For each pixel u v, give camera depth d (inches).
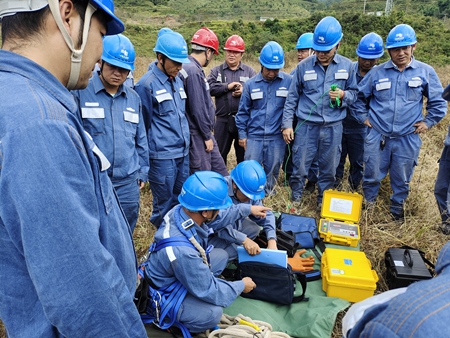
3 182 29.2
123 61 100.1
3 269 33.6
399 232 144.4
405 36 134.1
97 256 32.0
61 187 29.8
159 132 130.5
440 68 522.6
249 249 104.7
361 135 171.6
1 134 29.5
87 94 102.5
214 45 152.9
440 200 143.9
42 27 32.8
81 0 34.2
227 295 90.1
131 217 118.3
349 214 143.6
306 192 181.6
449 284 25.3
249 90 160.2
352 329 28.6
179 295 86.9
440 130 252.7
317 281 115.8
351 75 149.3
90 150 35.3
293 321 98.6
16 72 31.8
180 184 143.9
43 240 29.3
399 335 23.9
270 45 153.3
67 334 32.0
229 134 186.9
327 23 142.9
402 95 140.3
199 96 141.3
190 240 85.1
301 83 152.9
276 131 162.2
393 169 148.0
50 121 30.3
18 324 34.9
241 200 118.6
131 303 37.4
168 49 120.7
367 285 103.3
